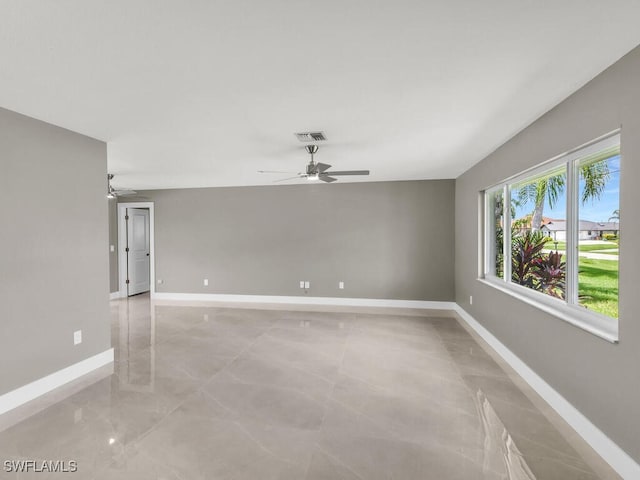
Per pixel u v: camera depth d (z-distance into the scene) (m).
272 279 6.84
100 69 2.03
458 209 5.92
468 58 1.94
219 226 7.02
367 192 6.47
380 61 1.97
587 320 2.42
